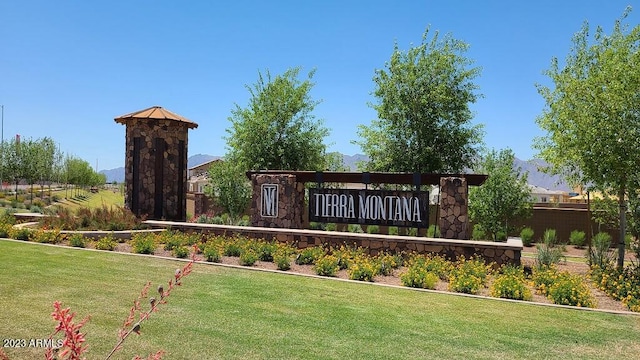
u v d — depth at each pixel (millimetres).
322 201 14609
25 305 6402
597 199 14891
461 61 20000
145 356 4910
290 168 23531
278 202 15086
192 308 6785
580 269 13047
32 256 10250
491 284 9898
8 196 43531
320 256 11219
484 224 20344
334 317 6719
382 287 8953
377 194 13953
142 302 6926
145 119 17859
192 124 18953
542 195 42281
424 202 13445
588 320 7227
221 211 26203
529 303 8164
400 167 20016
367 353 5387
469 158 20531
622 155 10625
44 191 56344
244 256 10930
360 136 21266
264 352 5254
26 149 43938
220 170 24844
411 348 5621
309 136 23906
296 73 24375
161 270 9523
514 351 5688
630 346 6047
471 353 5551
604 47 12125
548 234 19641
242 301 7355
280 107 23812
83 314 6176
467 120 20188
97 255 10969
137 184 18031
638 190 11500
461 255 11781
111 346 5109
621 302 8703
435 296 8375
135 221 15766
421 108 19828
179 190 18688
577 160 11727
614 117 10602
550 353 5680
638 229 14008
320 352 5344
